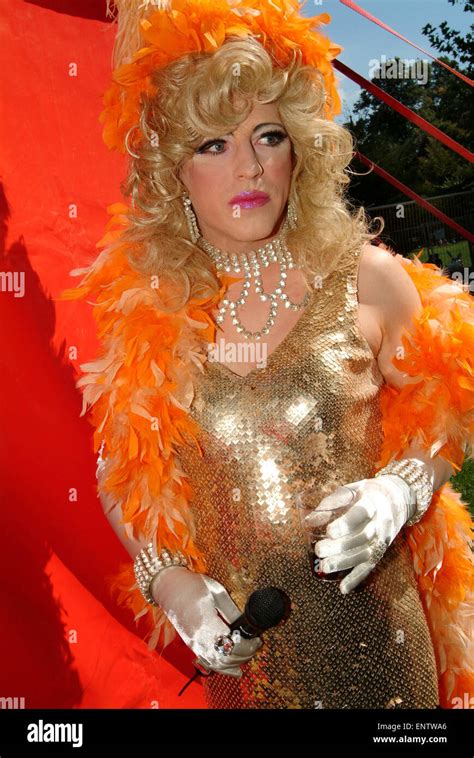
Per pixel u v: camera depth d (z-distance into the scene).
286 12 1.44
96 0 2.16
